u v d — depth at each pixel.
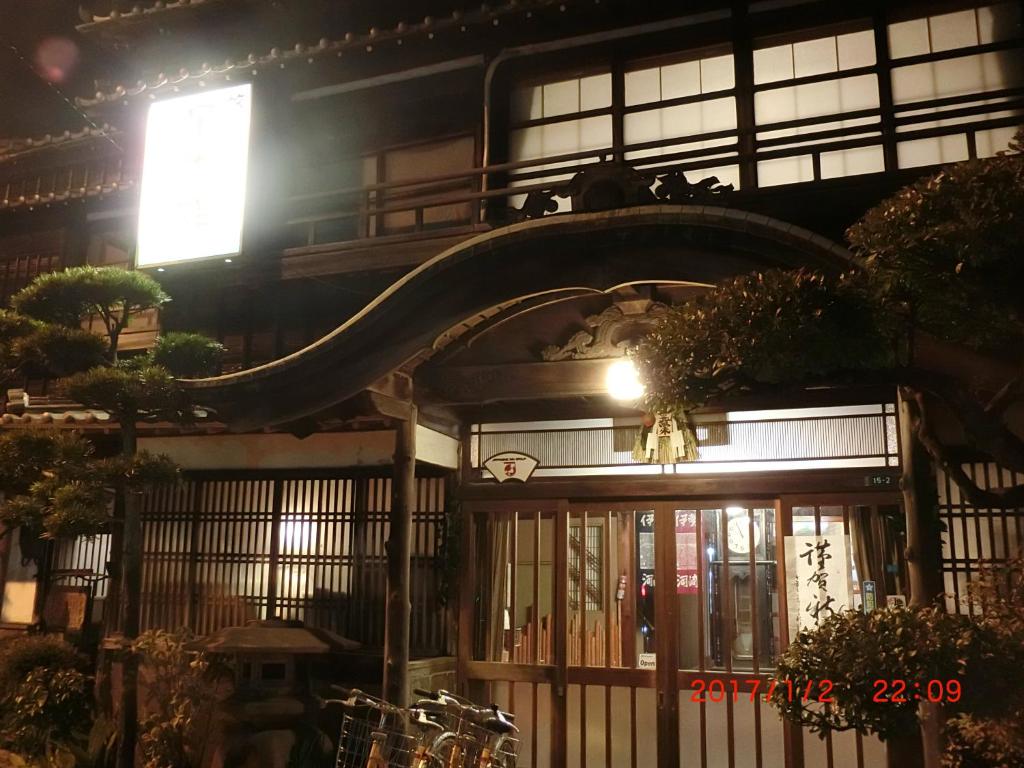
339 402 8.42
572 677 9.11
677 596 8.90
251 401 8.69
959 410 4.71
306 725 8.82
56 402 11.47
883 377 4.83
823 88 9.48
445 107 11.27
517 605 9.48
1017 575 5.76
